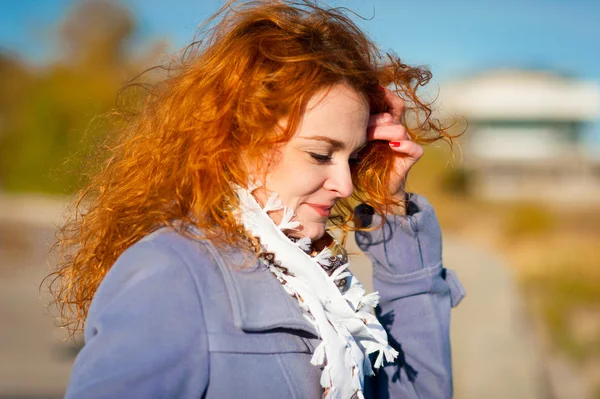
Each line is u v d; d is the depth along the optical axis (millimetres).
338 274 1778
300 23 1756
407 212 2238
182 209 1657
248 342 1539
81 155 2311
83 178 2205
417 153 2123
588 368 8055
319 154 1678
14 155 29906
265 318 1559
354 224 2205
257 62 1683
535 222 21766
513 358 5449
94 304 1519
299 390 1575
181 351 1459
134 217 1743
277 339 1581
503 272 10664
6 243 15289
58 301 2066
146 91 2160
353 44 1785
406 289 2154
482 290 8852
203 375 1484
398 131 2086
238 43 1703
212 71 1714
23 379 6184
